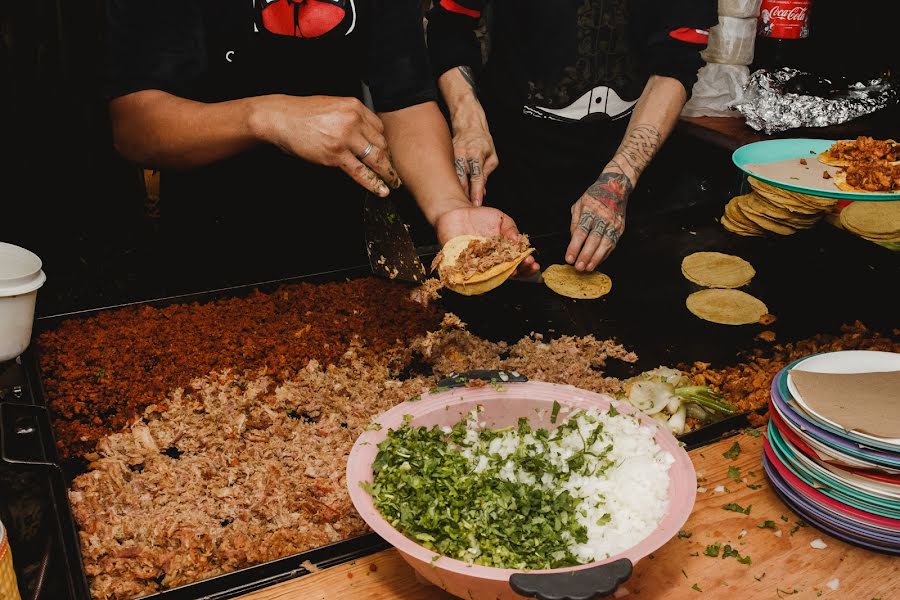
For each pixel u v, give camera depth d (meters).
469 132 2.75
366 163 2.03
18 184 3.81
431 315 2.22
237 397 1.86
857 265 2.58
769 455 1.54
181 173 2.61
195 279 2.75
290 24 2.31
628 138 2.68
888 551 1.39
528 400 1.56
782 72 3.49
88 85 3.79
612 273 2.52
